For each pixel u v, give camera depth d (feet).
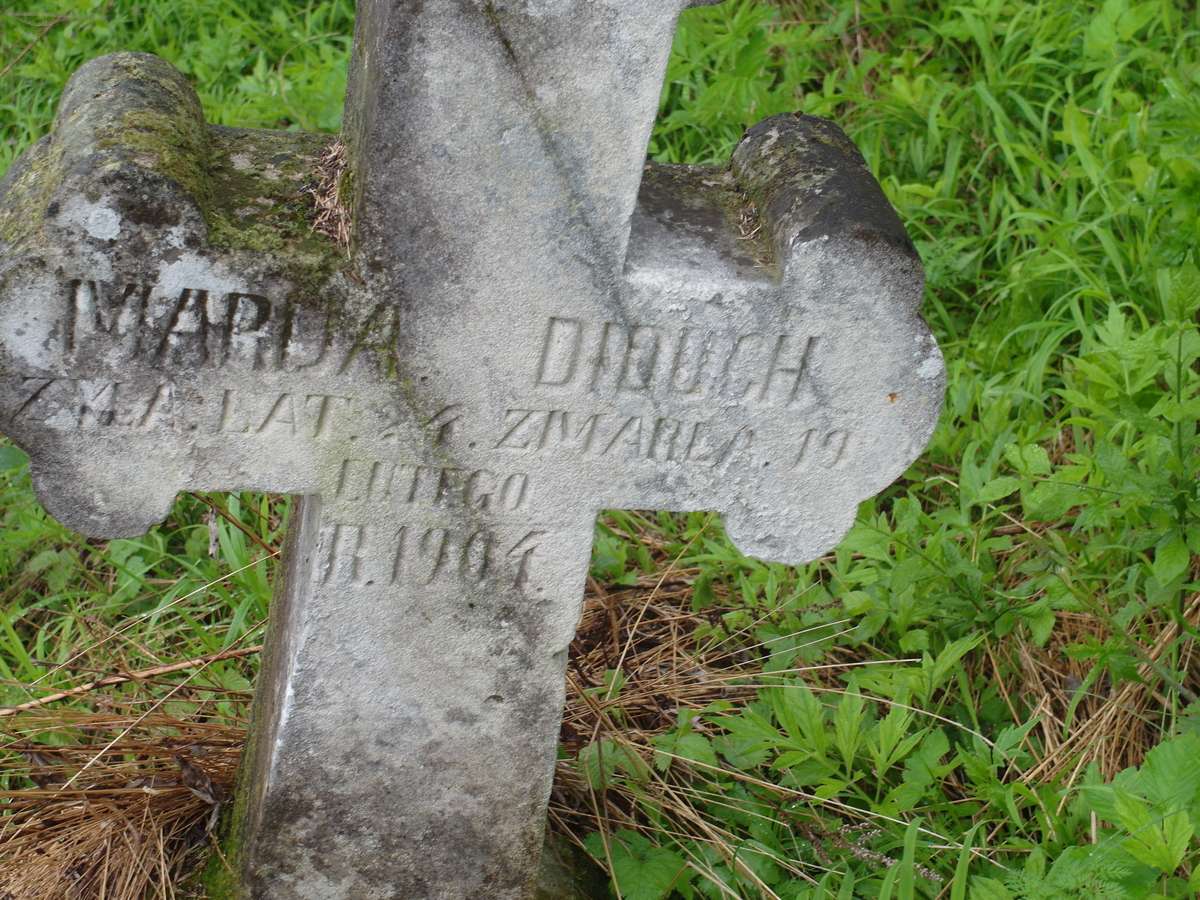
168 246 4.71
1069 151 8.05
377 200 4.74
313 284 4.81
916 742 5.97
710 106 8.07
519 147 4.71
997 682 6.47
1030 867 5.57
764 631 6.61
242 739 6.18
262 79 8.64
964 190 8.18
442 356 4.95
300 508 5.67
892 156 8.30
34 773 6.06
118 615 6.86
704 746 6.11
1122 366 6.39
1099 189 7.47
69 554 6.95
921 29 8.95
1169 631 6.33
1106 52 7.91
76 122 4.87
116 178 4.64
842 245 4.91
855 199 4.99
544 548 5.28
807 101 8.20
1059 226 7.32
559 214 4.80
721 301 4.96
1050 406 7.32
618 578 6.84
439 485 5.13
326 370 4.92
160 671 6.33
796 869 5.93
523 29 4.58
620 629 6.76
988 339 7.42
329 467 5.06
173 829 5.97
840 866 5.95
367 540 5.19
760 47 7.86
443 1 4.54
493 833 5.66
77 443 4.91
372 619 5.30
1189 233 7.13
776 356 5.06
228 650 6.42
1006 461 7.02
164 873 5.81
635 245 5.02
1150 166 7.29
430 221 4.77
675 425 5.14
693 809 6.16
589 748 6.20
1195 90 7.79
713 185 5.32
